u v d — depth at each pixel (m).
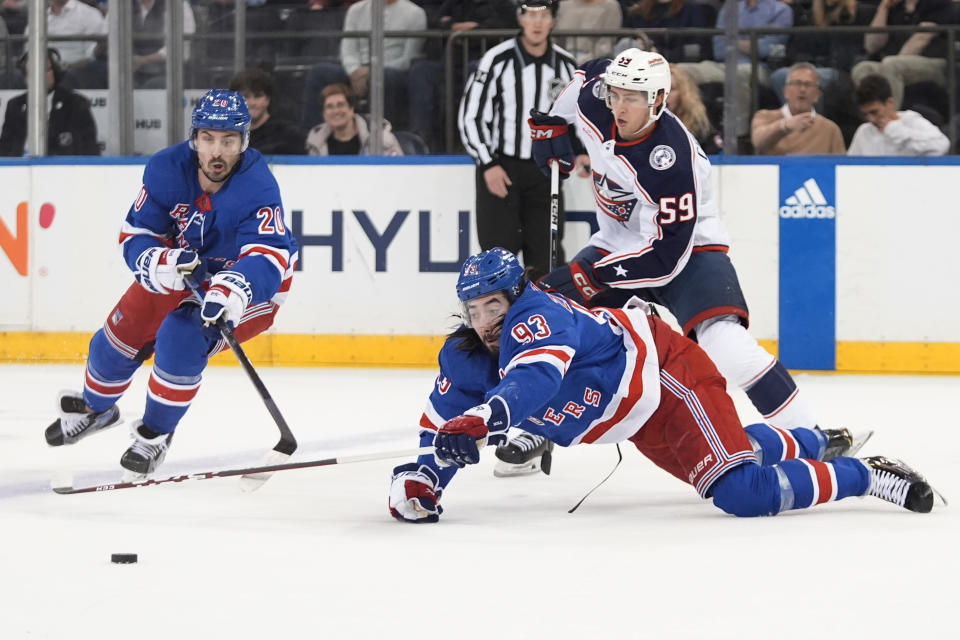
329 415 17.47
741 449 10.70
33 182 23.80
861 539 9.81
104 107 24.33
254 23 23.77
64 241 23.73
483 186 21.80
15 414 17.66
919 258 22.05
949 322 22.05
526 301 10.14
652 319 10.93
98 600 8.14
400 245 23.03
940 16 22.89
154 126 24.17
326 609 7.91
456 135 23.66
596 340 10.51
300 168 23.20
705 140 23.11
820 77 23.06
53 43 24.23
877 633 7.34
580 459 14.30
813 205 22.14
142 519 10.95
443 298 23.00
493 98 21.50
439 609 7.89
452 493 12.33
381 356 23.19
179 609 7.92
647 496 12.05
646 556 9.33
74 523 10.74
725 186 22.34
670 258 13.61
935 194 21.97
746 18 23.11
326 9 23.50
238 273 11.91
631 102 13.20
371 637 7.32
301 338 23.36
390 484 11.65
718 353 13.56
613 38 23.20
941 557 9.20
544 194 21.83
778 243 22.27
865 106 22.81
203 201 12.27
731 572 8.80
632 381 10.59
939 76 22.88
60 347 23.83
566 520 10.85
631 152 13.48
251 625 7.55
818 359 22.30
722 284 13.66
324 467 13.74
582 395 10.51
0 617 7.77
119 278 23.64
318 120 23.70
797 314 22.28
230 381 21.09
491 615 7.75
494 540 9.98
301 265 23.30
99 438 15.76
